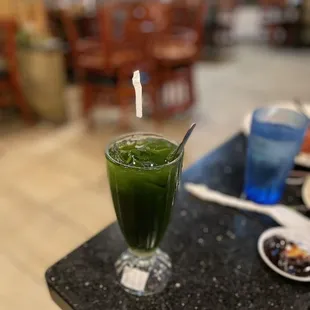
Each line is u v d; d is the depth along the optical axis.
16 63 2.89
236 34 6.45
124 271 0.71
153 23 2.68
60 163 2.46
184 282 0.69
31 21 3.18
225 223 0.85
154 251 0.73
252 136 0.87
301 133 0.84
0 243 1.76
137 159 0.63
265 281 0.70
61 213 1.96
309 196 0.91
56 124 3.05
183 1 3.20
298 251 0.76
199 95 3.84
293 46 5.96
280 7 5.80
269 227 0.83
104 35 2.52
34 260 1.67
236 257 0.75
